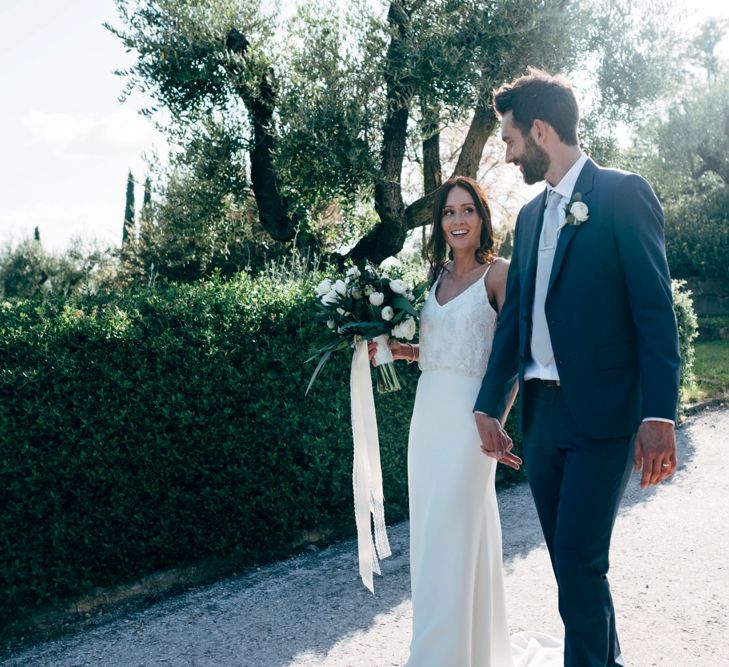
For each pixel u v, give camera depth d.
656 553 4.17
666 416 2.12
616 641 2.51
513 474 6.12
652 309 2.21
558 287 2.39
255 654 3.35
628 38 9.30
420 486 2.89
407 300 3.13
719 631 3.16
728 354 11.38
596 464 2.35
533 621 3.44
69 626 3.90
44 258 19.70
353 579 4.16
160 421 4.29
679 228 17.16
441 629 2.70
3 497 3.90
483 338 2.89
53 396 4.01
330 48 9.05
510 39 8.57
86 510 4.11
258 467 4.62
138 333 4.21
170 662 3.35
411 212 10.29
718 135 18.02
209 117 9.95
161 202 13.16
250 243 12.41
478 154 9.98
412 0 9.10
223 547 4.51
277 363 4.70
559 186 2.45
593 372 2.33
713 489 5.30
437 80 8.53
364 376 3.35
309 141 8.84
